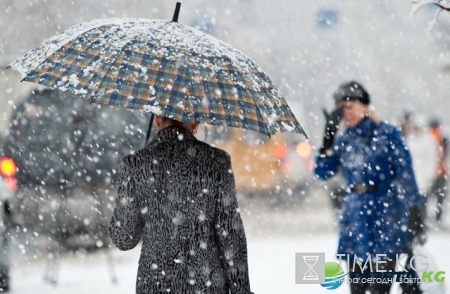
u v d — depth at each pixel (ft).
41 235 102.01
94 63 45.29
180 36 46.93
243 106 45.62
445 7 49.55
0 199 91.81
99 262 103.55
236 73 46.68
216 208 44.60
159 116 46.50
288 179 178.91
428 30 49.85
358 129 67.21
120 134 109.81
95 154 106.73
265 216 155.74
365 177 66.03
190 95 44.47
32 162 103.04
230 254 44.45
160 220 44.39
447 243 117.19
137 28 47.09
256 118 45.83
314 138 208.85
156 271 44.06
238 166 179.42
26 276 93.66
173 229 44.21
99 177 105.29
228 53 47.47
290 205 168.96
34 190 102.06
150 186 44.60
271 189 178.29
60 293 85.87
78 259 103.55
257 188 178.81
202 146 45.42
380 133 66.44
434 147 146.20
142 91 44.21
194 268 44.01
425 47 291.17
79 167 105.50
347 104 67.10
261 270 100.32
